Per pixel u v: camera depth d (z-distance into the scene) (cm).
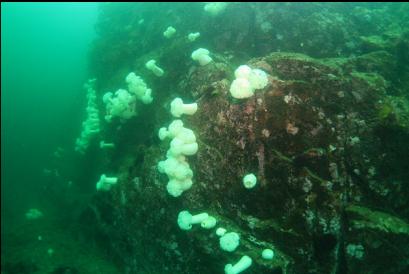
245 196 201
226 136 206
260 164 196
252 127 198
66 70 1116
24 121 851
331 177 184
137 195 250
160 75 320
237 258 194
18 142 784
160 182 232
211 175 209
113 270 293
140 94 300
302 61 216
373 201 187
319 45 314
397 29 319
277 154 193
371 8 392
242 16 350
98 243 327
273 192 193
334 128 191
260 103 196
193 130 222
